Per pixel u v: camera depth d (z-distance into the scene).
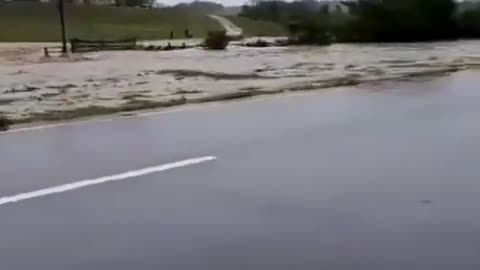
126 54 45.28
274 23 100.25
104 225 5.74
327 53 43.97
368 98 15.99
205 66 32.06
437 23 65.25
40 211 6.17
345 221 5.86
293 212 6.13
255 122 11.87
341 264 4.82
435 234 5.49
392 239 5.37
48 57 42.03
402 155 8.78
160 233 5.53
